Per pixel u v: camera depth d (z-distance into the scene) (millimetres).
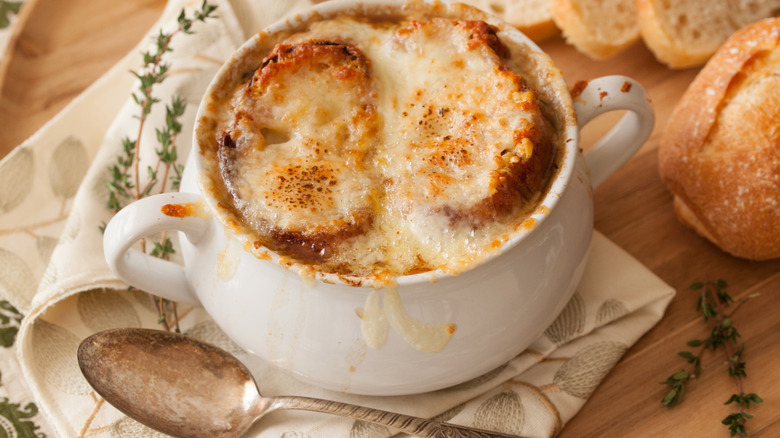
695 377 511
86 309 530
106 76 594
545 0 627
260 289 465
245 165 468
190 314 530
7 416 511
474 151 470
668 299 529
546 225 469
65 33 629
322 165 469
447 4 501
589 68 620
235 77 493
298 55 480
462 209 458
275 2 601
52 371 514
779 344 520
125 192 540
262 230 459
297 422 495
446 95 481
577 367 512
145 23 634
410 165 470
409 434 492
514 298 469
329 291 455
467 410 500
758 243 528
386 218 464
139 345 504
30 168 567
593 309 523
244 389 500
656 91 606
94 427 500
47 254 553
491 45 488
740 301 529
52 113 604
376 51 495
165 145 536
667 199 567
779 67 528
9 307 542
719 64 539
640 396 510
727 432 498
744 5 622
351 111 480
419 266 457
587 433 502
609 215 564
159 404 496
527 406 500
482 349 475
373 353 466
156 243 532
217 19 590
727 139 526
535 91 486
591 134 589
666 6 602
